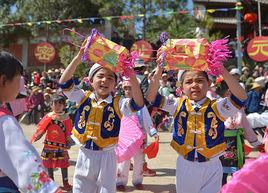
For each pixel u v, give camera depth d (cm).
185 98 415
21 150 223
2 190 239
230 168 580
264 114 542
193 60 385
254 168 259
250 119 540
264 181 255
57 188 219
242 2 2258
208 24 2134
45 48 1975
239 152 581
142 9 2081
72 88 423
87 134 424
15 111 336
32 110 1582
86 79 615
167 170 776
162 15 2084
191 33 2036
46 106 1599
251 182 257
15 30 2644
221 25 2458
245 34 2466
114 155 429
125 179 630
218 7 2447
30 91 1700
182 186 402
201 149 395
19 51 2741
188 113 404
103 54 393
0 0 2738
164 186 662
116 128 426
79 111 432
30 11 2533
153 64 1222
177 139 407
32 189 217
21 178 219
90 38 394
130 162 663
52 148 630
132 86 402
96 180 428
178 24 2089
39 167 220
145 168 727
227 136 579
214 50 382
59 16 2477
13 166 222
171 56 392
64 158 636
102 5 2250
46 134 635
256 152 855
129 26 2148
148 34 2095
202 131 398
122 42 2144
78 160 430
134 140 615
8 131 229
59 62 2611
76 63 409
